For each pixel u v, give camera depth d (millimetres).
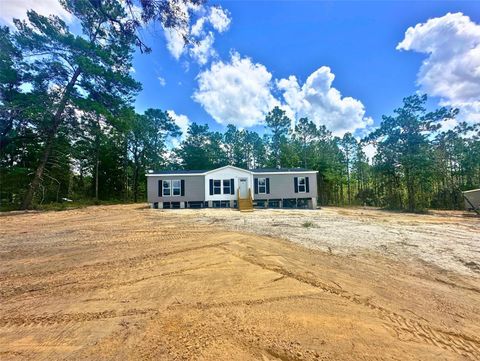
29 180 19688
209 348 2389
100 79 16578
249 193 19375
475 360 2336
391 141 22938
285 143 35562
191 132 40031
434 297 3732
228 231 8609
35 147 19797
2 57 14633
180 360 2215
